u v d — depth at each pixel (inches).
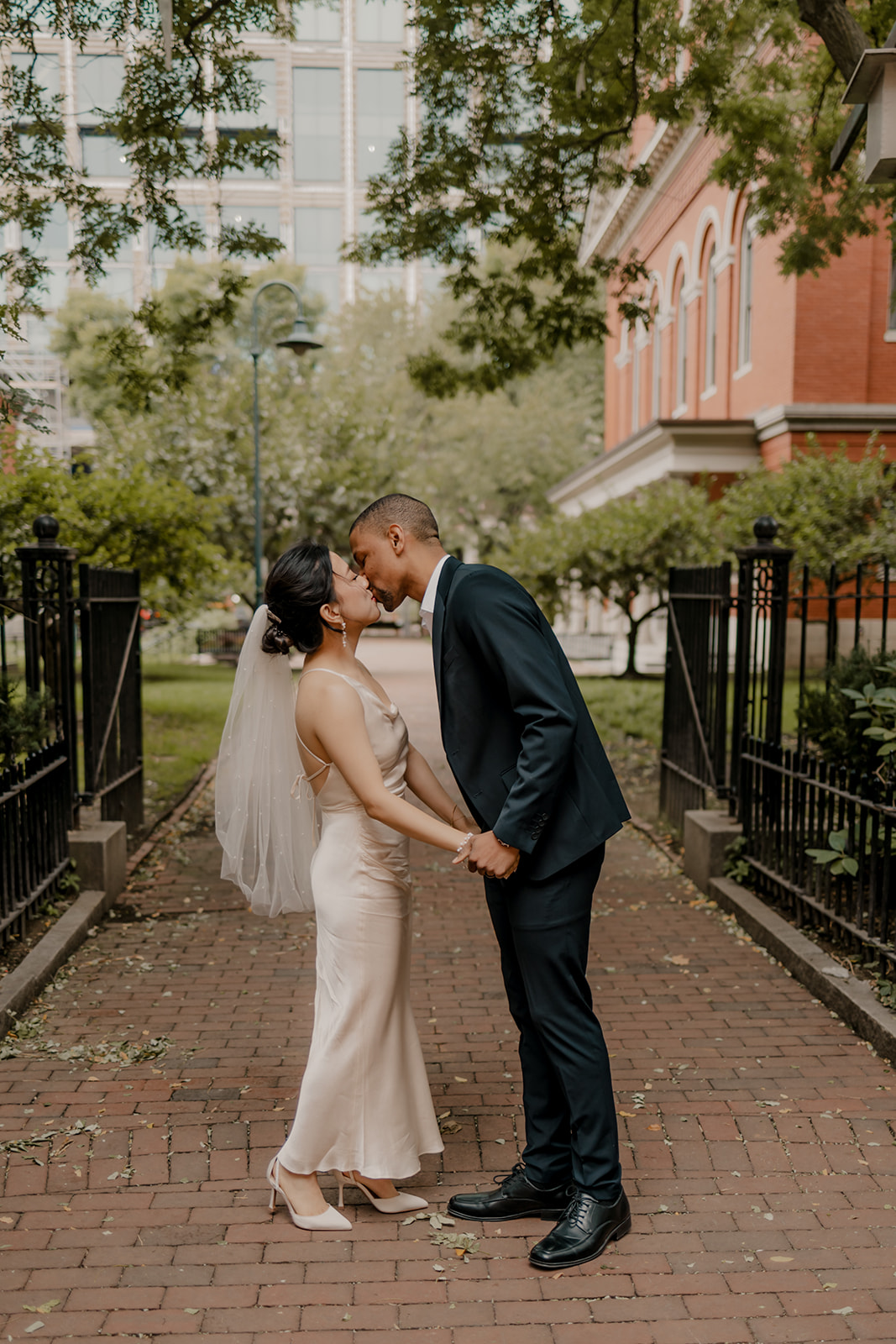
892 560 538.6
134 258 1177.4
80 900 209.3
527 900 98.7
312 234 1893.5
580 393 1544.0
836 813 212.1
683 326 935.7
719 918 213.5
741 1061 143.1
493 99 335.0
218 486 840.9
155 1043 148.3
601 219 1106.7
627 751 450.3
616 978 177.9
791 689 497.0
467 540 1494.8
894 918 175.8
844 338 686.5
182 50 289.9
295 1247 101.1
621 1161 117.2
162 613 657.6
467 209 359.9
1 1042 147.8
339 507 892.6
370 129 1872.5
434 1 306.3
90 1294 93.4
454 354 1450.5
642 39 329.4
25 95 287.0
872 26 296.8
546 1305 92.3
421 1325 89.7
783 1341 87.4
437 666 100.2
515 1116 128.7
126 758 282.7
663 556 686.5
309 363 1142.3
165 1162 116.3
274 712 111.3
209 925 211.5
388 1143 104.0
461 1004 168.2
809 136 370.0
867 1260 98.7
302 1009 164.6
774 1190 111.2
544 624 101.3
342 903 103.0
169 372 375.6
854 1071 139.7
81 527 478.0
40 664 216.7
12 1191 110.2
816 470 596.7
